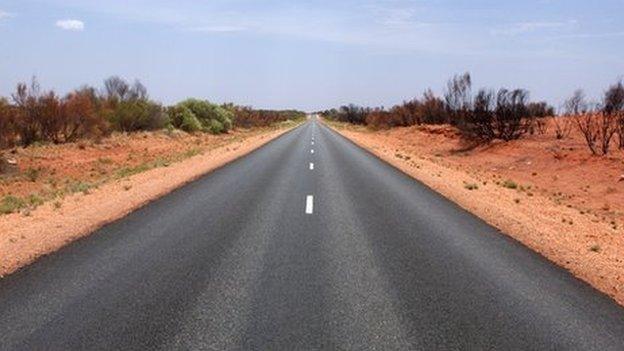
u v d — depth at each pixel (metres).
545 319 6.14
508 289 7.19
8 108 29.81
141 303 6.32
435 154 37.38
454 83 51.47
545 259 8.84
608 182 21.09
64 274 7.39
